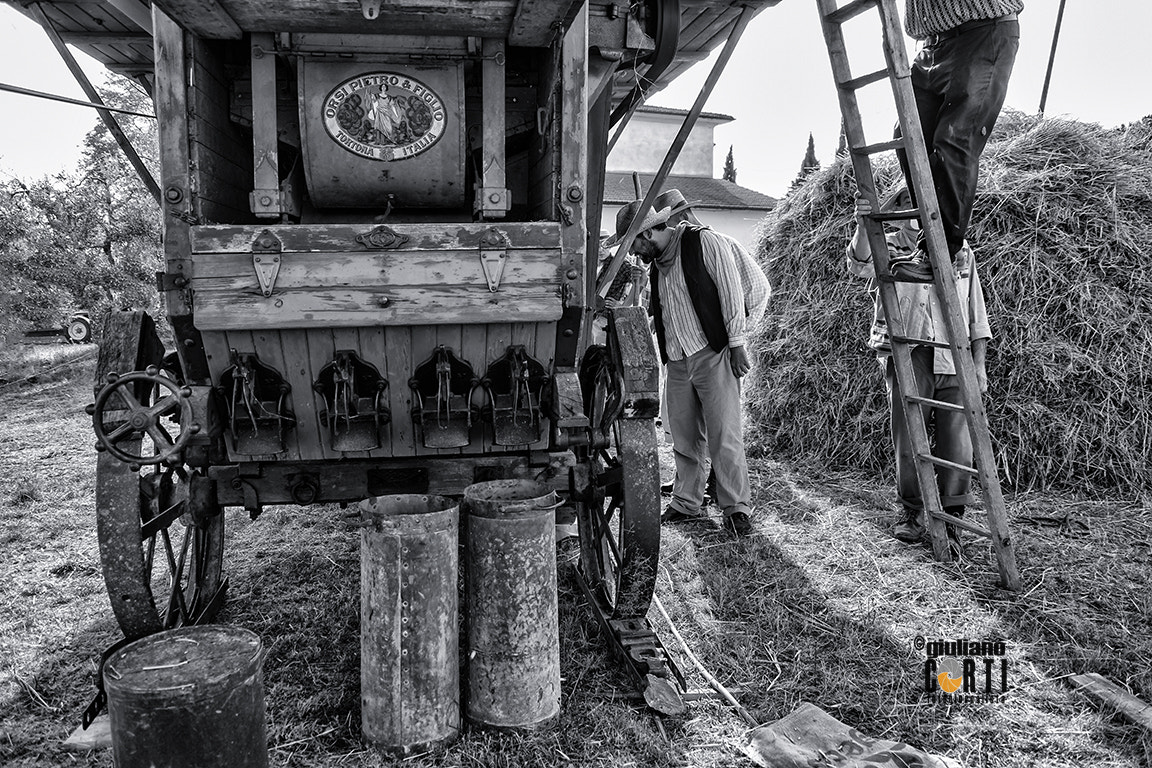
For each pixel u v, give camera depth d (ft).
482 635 7.79
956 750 7.75
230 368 8.36
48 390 35.50
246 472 9.25
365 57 8.32
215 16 7.45
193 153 8.11
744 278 15.14
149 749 5.82
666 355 14.58
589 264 11.86
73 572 12.98
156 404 7.64
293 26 7.81
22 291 42.27
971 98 11.20
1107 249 15.75
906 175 12.16
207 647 6.46
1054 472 15.61
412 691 7.40
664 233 14.24
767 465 18.92
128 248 46.91
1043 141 16.72
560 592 11.32
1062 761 7.57
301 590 11.75
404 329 8.42
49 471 20.07
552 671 8.03
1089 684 8.78
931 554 12.89
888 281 12.52
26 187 44.68
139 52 13.33
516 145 10.96
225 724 5.99
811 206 19.90
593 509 10.70
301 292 7.98
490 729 7.84
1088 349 15.55
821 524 14.56
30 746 7.86
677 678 8.79
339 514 15.79
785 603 11.23
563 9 7.43
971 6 11.14
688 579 12.14
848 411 18.40
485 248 8.28
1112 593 11.14
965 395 11.37
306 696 8.59
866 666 9.42
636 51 11.01
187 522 9.27
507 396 9.02
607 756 7.54
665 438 21.99
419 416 8.78
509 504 7.73
